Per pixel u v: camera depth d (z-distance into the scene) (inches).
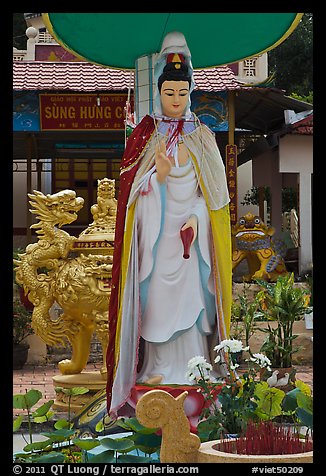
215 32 302.5
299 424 257.6
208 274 278.2
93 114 714.2
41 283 394.6
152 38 300.0
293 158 748.0
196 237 275.3
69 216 398.9
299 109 731.4
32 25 965.2
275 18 291.1
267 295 484.1
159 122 280.7
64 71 712.4
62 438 240.2
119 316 274.2
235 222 698.8
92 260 391.5
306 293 559.2
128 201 275.9
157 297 274.5
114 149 854.5
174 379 272.8
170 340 274.5
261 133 816.3
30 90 685.3
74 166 941.8
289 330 430.3
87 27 290.8
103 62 313.3
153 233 273.0
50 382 495.8
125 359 272.1
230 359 253.3
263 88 685.3
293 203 1018.1
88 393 379.6
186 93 281.9
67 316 398.3
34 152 898.1
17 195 978.7
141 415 199.3
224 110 697.0
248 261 709.3
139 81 301.4
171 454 198.8
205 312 278.8
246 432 210.4
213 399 254.7
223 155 848.9
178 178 276.4
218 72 701.3
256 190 1006.4
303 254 752.3
